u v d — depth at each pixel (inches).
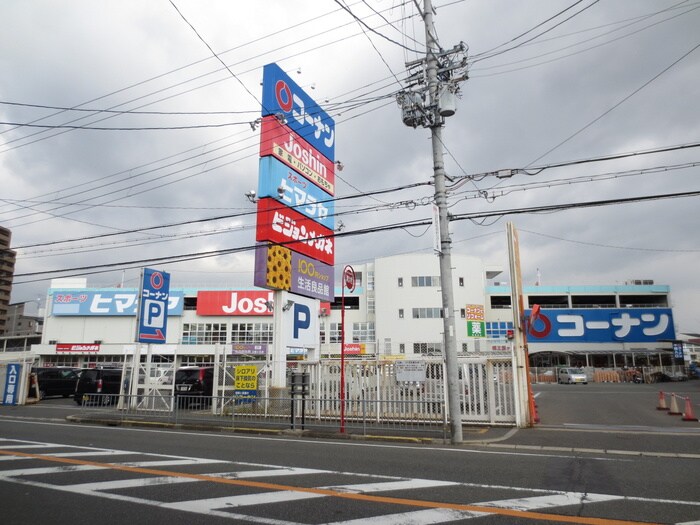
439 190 508.4
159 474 305.3
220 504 237.5
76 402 982.4
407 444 459.2
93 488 268.4
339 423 594.6
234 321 2129.7
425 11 522.9
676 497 253.1
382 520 213.5
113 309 2172.7
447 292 492.1
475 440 467.5
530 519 215.3
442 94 508.4
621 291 2352.4
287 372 721.6
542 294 2354.8
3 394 978.7
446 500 245.8
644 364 2233.0
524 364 583.5
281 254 732.7
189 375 868.6
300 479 292.8
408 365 555.8
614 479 296.7
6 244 3622.0
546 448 426.0
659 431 519.5
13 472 310.5
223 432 560.4
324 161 879.7
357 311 2263.8
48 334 2191.2
